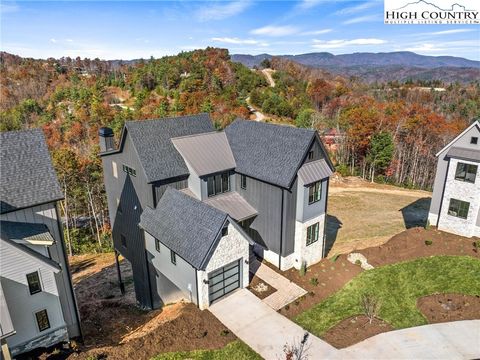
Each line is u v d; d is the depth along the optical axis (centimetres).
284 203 2230
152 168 2273
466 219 2711
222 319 1912
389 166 5822
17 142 1966
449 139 5822
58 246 1947
